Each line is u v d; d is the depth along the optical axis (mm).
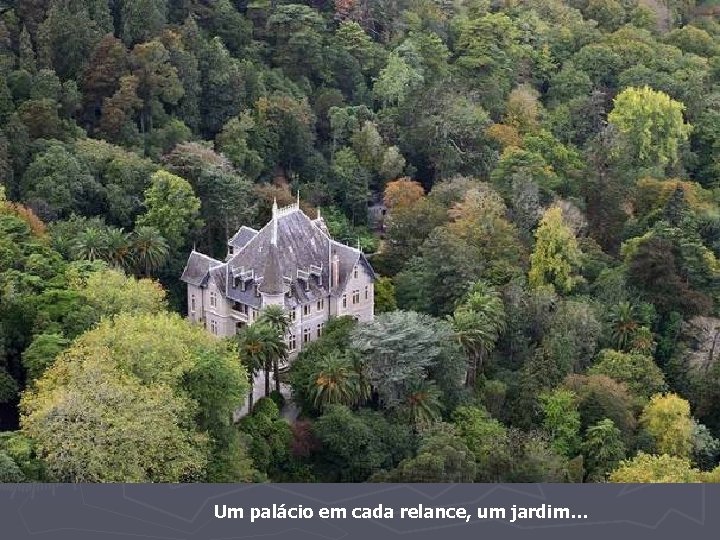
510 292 170125
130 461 108750
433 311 170750
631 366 161875
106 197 179375
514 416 153375
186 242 180625
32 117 187000
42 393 116500
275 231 157000
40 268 144750
